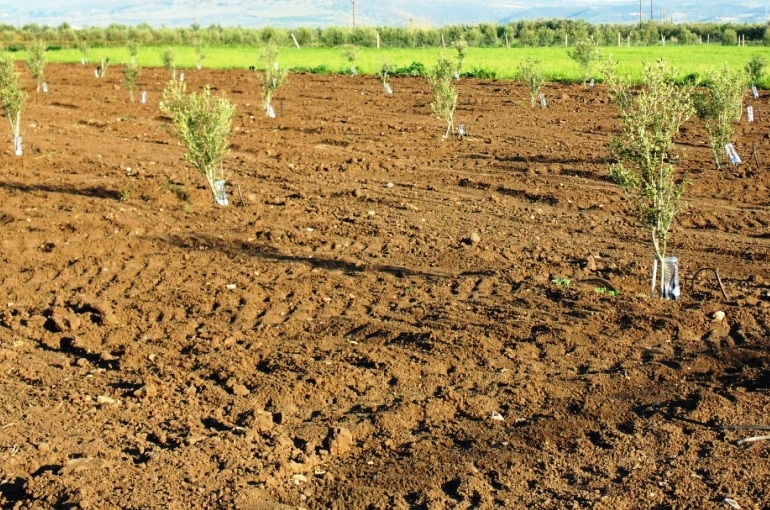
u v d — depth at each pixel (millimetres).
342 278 10922
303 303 10078
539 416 7273
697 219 13602
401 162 18547
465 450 6719
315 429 7047
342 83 37938
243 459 6492
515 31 89250
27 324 9609
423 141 21047
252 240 12766
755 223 13352
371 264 11453
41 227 13422
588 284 10461
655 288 10188
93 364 8578
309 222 13648
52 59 58156
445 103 21609
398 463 6547
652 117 9742
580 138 21156
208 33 82188
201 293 10445
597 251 11938
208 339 9086
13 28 84125
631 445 6711
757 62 32094
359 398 7637
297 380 7906
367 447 6824
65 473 6223
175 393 7777
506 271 10977
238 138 21688
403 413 7281
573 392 7676
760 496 5906
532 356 8430
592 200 14914
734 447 6602
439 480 6285
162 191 15695
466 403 7492
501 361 8297
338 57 59219
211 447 6641
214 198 14805
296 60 55375
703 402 7309
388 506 5969
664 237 9758
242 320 9648
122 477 6203
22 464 6453
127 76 30062
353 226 13328
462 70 41719
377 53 64875
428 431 7070
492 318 9383
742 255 11695
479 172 17484
